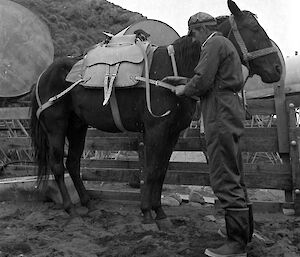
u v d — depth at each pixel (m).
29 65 9.90
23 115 6.32
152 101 3.84
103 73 4.09
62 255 3.21
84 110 4.39
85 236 3.73
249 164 4.67
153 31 4.74
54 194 5.10
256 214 4.48
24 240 3.59
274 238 3.56
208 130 2.88
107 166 5.52
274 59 3.75
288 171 4.53
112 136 5.49
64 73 4.61
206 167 5.02
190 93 2.92
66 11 22.73
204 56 2.85
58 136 4.69
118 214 4.51
